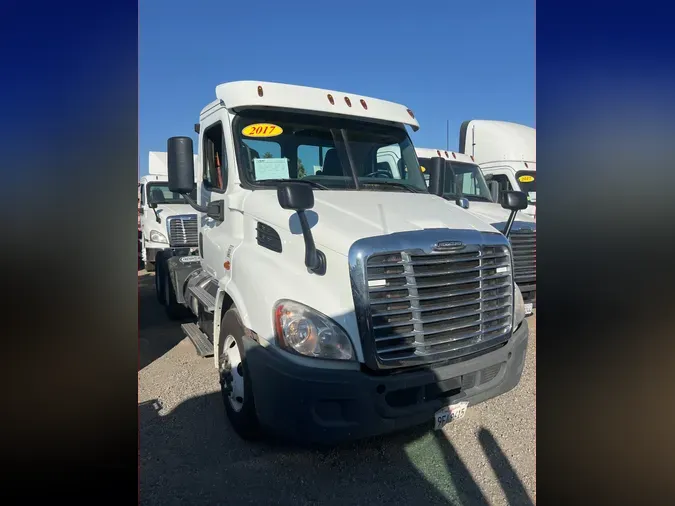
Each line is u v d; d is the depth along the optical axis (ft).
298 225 10.60
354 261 9.45
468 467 10.85
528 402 13.82
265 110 13.62
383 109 15.06
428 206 12.55
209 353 14.96
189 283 18.70
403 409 9.58
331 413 9.30
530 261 22.72
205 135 15.56
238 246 12.64
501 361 10.82
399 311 9.65
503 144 31.30
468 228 11.18
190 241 35.37
